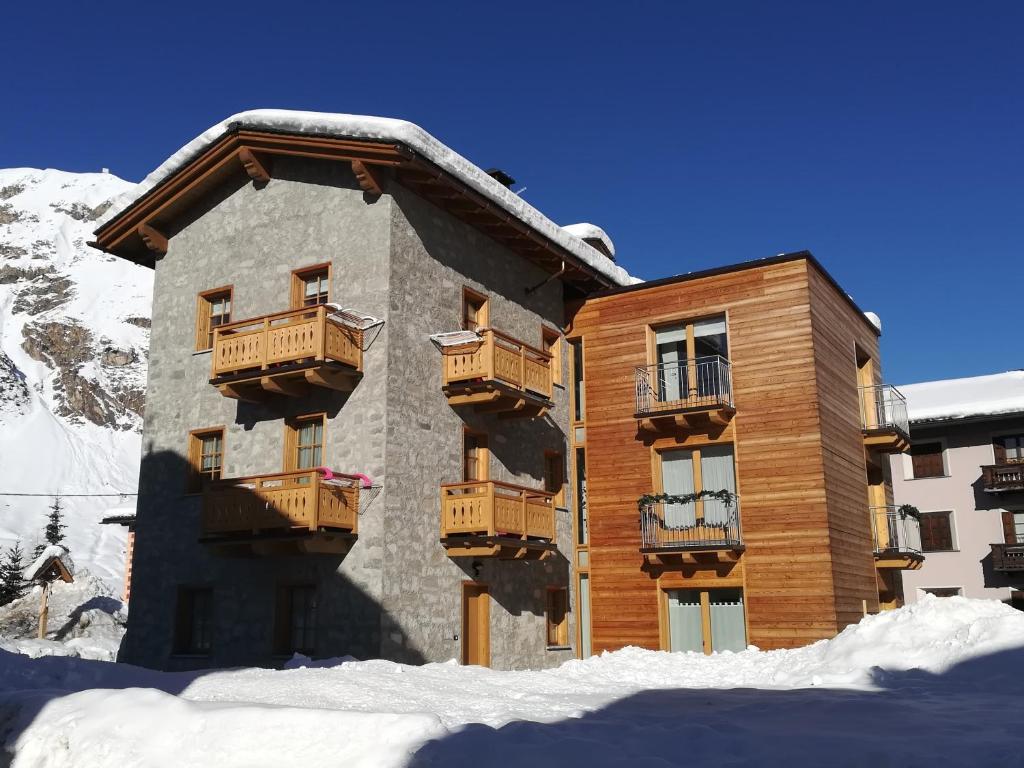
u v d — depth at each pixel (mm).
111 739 7934
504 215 19766
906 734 7824
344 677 11789
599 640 21312
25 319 158125
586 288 24141
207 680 11766
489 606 18969
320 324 16766
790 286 20594
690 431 21125
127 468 119375
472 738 6879
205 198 21203
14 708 8992
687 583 20422
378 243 17922
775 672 15195
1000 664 12820
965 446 34375
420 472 17719
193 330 20609
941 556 34125
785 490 19750
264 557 18016
